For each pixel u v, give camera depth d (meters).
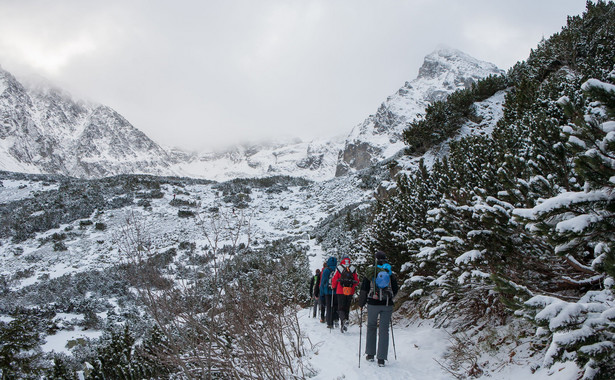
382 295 5.22
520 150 6.70
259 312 4.46
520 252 4.15
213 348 4.45
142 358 5.84
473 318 5.48
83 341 15.68
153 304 3.90
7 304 22.28
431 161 19.97
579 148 2.94
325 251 29.03
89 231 41.09
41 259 35.41
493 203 4.42
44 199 51.06
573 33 19.34
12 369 8.76
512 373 3.78
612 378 2.32
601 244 2.71
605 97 2.73
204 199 55.59
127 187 55.84
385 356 5.03
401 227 8.43
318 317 10.55
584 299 2.88
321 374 5.09
